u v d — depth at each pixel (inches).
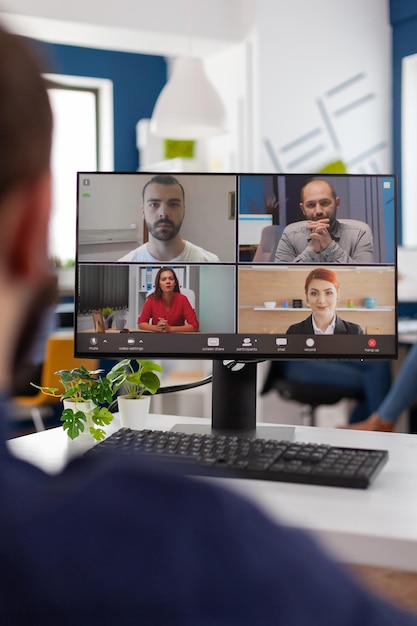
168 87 177.2
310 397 162.1
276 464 52.2
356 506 46.9
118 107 252.7
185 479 14.0
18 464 14.3
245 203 65.7
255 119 203.8
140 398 68.7
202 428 67.6
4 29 14.0
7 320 14.3
